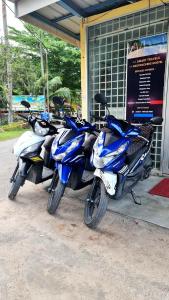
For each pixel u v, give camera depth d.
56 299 1.79
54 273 2.05
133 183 2.96
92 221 2.65
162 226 2.75
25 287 1.90
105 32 4.86
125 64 4.69
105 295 1.82
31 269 2.10
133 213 3.07
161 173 4.49
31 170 3.36
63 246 2.41
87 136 3.26
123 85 4.79
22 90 17.30
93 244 2.44
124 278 1.99
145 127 3.32
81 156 3.02
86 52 5.13
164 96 4.24
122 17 4.57
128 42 4.54
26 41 18.48
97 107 5.28
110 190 2.49
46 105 16.58
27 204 3.37
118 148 2.54
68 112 3.30
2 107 16.27
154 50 4.25
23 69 14.80
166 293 1.83
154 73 4.30
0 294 1.84
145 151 3.11
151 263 2.16
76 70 20.23
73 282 1.95
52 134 3.54
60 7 4.86
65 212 3.13
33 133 3.56
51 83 17.20
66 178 2.94
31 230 2.70
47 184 4.14
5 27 13.43
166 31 4.10
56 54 19.55
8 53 13.52
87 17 4.96
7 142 9.41
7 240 2.51
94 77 5.21
